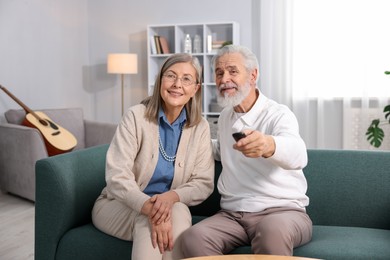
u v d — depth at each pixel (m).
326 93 5.46
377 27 5.21
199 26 5.90
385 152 2.20
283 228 1.70
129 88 6.30
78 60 6.14
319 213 2.19
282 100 5.62
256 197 1.93
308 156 2.24
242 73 1.99
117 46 6.28
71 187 2.05
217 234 1.81
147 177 2.03
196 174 2.07
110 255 1.95
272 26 5.58
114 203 2.03
